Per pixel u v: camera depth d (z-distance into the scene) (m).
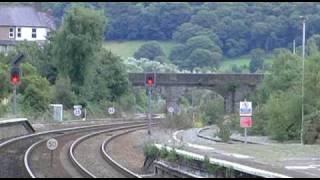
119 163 56.06
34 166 50.94
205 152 54.19
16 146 67.81
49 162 54.31
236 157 51.59
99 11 161.38
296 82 108.38
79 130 96.69
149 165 51.28
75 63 157.00
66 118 131.12
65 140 77.50
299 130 94.31
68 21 158.12
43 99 125.50
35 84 126.25
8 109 112.50
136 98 195.38
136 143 77.69
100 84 165.88
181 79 185.38
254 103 144.38
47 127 102.88
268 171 38.66
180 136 88.81
